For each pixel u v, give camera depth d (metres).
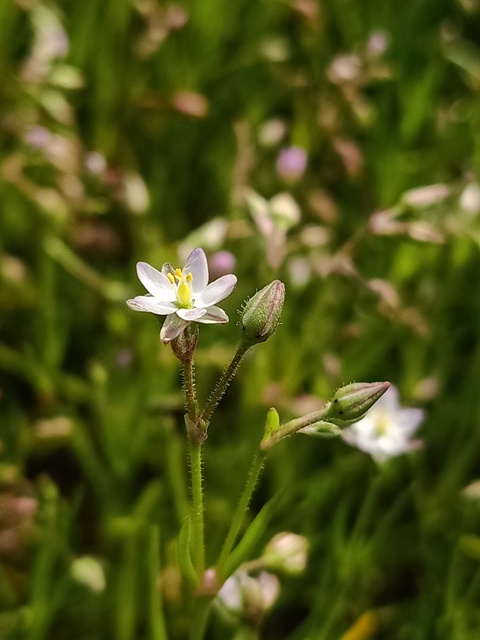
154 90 0.18
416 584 0.14
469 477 0.15
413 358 0.15
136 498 0.14
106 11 0.18
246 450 0.14
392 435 0.13
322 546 0.13
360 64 0.17
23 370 0.15
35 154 0.16
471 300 0.16
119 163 0.17
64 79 0.17
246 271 0.16
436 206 0.16
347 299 0.16
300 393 0.15
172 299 0.09
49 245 0.15
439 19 0.20
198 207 0.18
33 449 0.14
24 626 0.12
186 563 0.09
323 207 0.16
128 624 0.12
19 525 0.13
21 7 0.17
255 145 0.17
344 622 0.13
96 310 0.16
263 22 0.19
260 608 0.11
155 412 0.14
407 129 0.17
